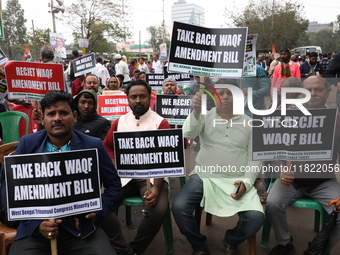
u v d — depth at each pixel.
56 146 2.26
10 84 3.70
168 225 3.00
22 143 2.21
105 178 2.37
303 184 2.84
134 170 2.60
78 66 6.36
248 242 2.77
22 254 2.05
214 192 2.86
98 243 2.16
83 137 2.29
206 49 2.79
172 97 4.58
